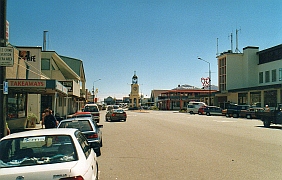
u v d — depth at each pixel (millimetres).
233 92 56250
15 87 15773
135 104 101375
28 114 22688
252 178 7656
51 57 35656
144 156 11062
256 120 35031
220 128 23375
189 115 51219
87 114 20797
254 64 60844
